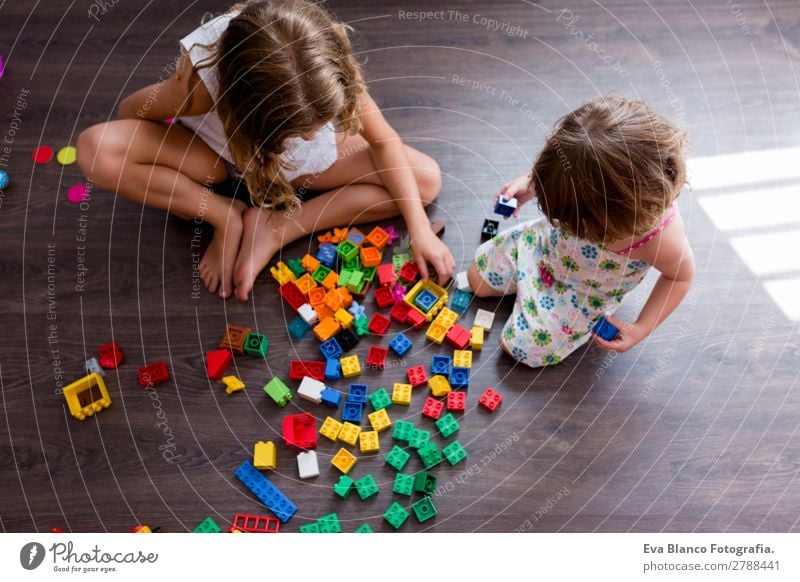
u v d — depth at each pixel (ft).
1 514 3.82
